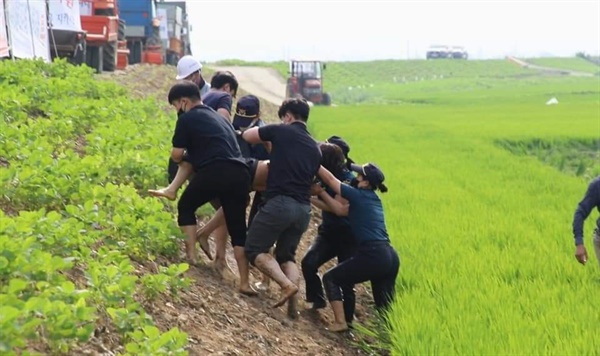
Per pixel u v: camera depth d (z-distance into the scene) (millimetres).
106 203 9961
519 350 8141
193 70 10664
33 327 5945
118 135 13188
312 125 39188
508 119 46156
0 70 16797
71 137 13547
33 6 22781
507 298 10055
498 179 21500
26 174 9398
